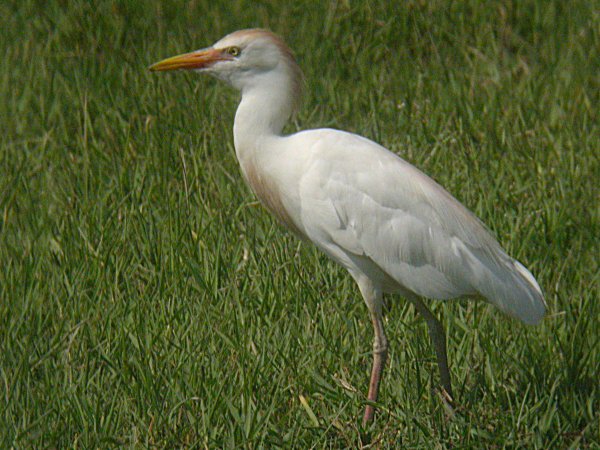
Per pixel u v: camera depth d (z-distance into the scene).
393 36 15.73
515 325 9.73
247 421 8.17
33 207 11.45
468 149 12.63
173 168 12.18
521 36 16.05
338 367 9.20
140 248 10.79
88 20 15.74
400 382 8.97
